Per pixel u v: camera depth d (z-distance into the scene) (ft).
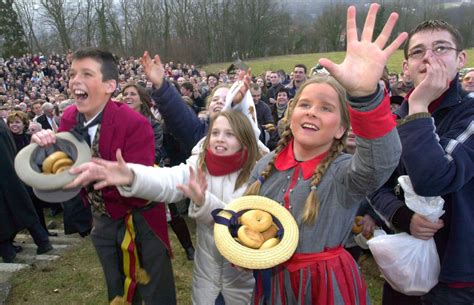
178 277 12.50
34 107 28.84
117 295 8.16
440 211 5.77
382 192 6.90
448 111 6.02
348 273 4.99
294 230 4.93
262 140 17.28
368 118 4.30
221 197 7.43
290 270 5.06
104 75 7.73
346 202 4.95
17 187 13.56
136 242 7.92
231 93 8.14
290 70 103.35
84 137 7.80
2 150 13.28
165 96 9.26
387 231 7.77
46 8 122.01
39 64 92.68
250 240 4.89
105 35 125.08
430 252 6.13
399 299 7.00
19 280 12.45
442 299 6.18
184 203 17.99
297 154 5.46
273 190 5.49
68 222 14.46
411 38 6.28
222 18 133.69
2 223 13.25
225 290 7.62
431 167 5.18
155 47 127.34
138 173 5.96
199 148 8.29
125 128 7.71
